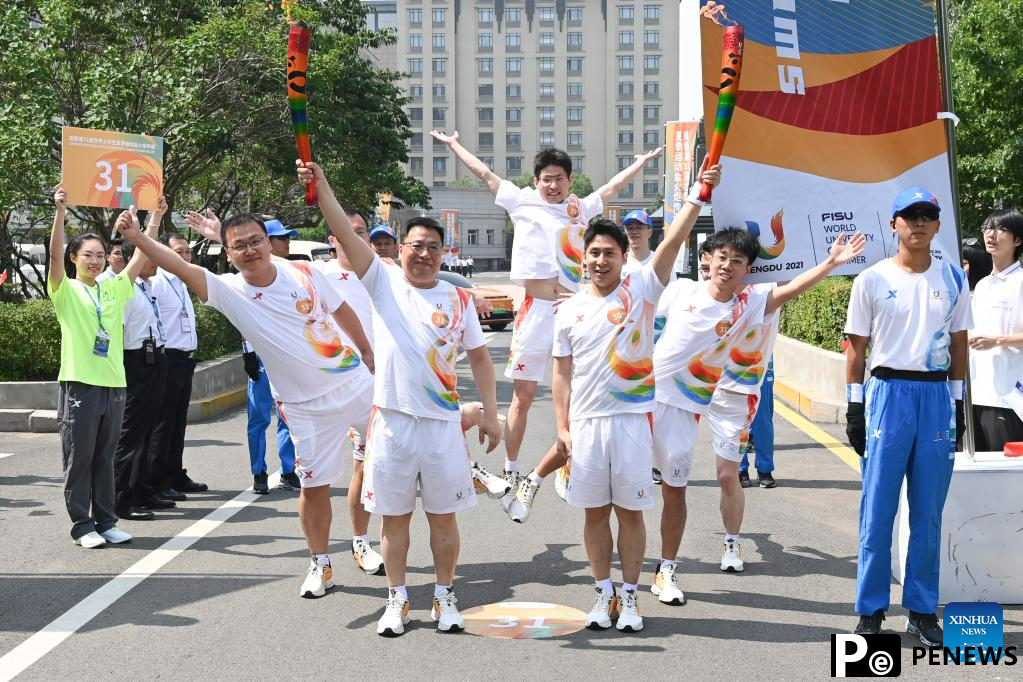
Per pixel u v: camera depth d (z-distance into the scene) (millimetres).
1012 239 6176
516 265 7035
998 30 15836
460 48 108625
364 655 4566
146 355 7289
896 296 4625
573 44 108000
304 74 4672
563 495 5020
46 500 7777
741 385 5746
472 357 5090
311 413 5367
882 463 4637
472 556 6215
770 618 5059
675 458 5301
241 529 6898
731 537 5863
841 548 6324
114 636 4824
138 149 6555
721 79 4840
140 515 7211
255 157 21875
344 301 5504
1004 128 16031
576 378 4918
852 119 5582
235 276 5375
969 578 5086
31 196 15273
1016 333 6180
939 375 4641
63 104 16562
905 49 5574
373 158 22250
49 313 11703
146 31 17812
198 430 11086
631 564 4918
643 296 4848
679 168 21828
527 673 4340
